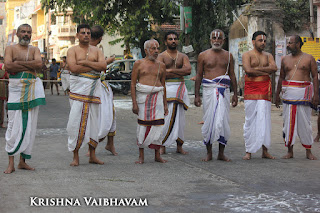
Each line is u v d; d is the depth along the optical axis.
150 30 24.06
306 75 7.44
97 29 7.61
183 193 5.17
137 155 7.70
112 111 7.70
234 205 4.69
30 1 71.19
